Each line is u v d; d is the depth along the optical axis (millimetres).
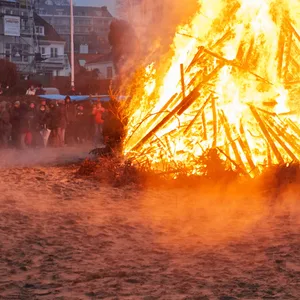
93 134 25547
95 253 6996
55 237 7785
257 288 5617
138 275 6086
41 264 6527
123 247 7266
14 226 8438
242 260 6625
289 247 7160
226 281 5848
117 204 10180
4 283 5855
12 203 10250
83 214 9273
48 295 5461
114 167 13141
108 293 5484
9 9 84750
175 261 6605
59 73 92875
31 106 23203
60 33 127688
